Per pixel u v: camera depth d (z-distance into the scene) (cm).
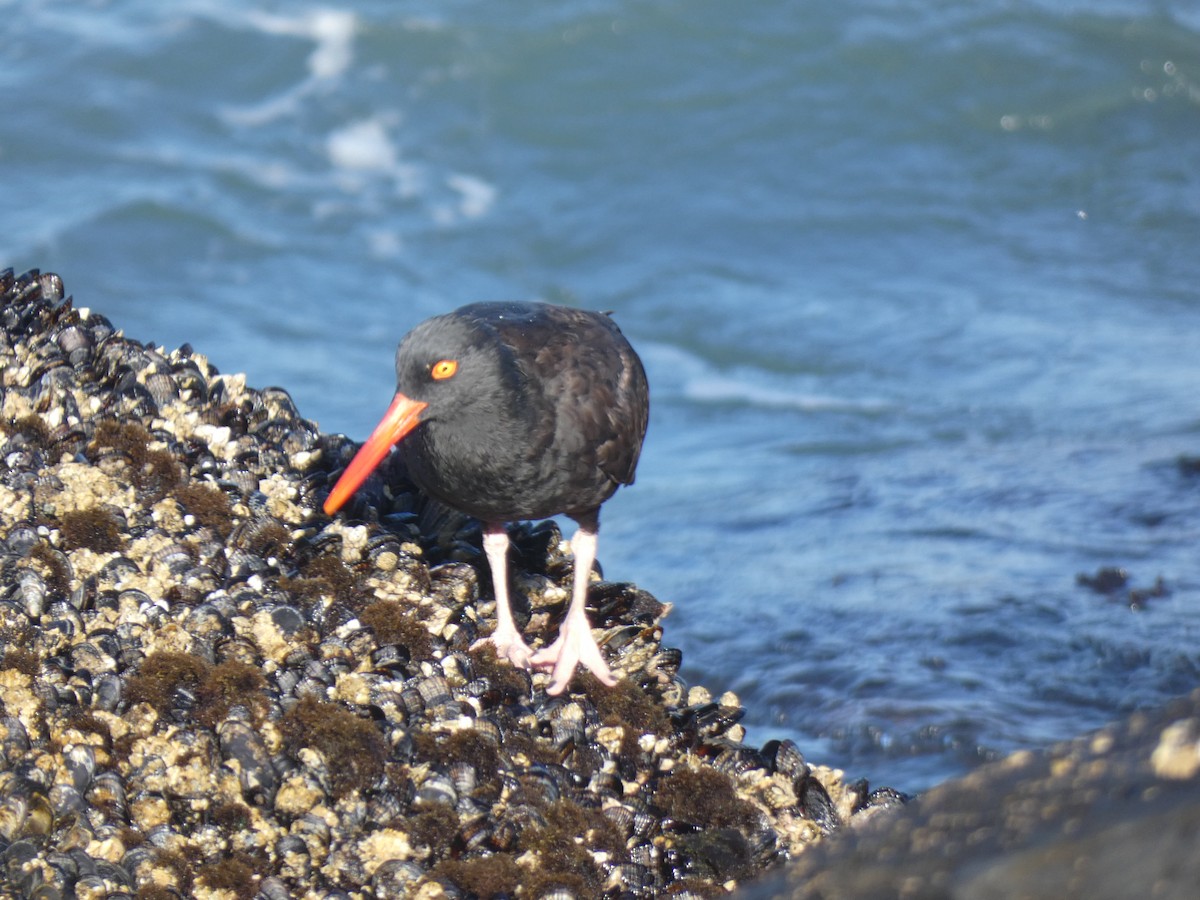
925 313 2355
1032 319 2325
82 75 2683
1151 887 400
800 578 1444
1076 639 1282
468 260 2456
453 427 800
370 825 690
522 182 2684
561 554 950
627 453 853
